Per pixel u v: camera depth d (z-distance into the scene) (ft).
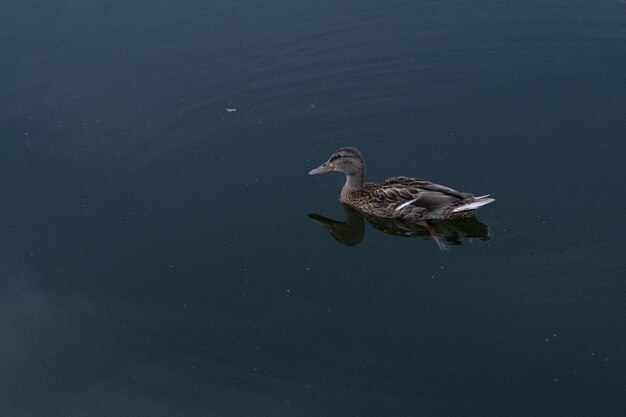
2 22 71.82
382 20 71.56
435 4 73.87
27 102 61.72
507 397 35.88
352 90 62.90
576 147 54.24
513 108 59.21
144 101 61.87
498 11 72.18
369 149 56.24
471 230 47.80
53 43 68.49
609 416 34.63
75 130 58.80
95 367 39.22
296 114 60.39
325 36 69.31
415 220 49.42
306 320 41.11
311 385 37.11
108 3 75.05
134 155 56.29
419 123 58.70
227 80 63.98
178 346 39.96
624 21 69.26
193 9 73.67
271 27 70.74
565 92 60.44
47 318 42.42
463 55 66.13
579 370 37.09
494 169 53.01
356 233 48.96
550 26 69.31
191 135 58.23
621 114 57.21
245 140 57.62
